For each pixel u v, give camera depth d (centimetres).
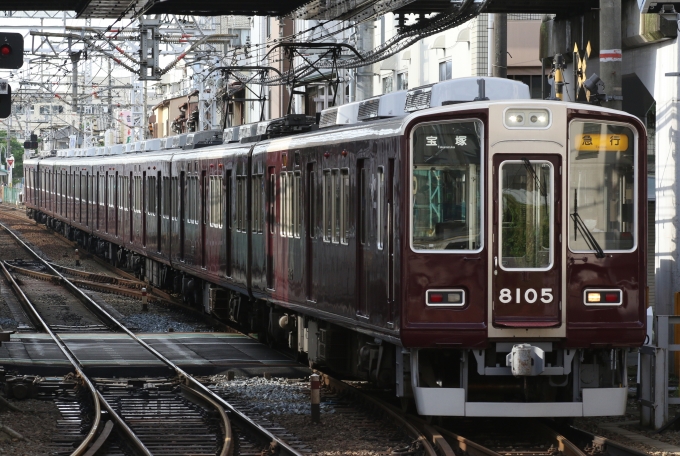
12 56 3247
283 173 4291
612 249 2920
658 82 4116
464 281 2873
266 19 11900
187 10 5197
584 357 3022
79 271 8469
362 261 3338
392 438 2966
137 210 7688
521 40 6062
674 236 3947
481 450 2702
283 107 11038
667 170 4006
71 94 14050
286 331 4572
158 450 2847
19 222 14662
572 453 2688
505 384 3022
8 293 7144
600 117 2905
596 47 4369
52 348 4694
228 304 5609
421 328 2864
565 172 2883
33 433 3031
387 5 4847
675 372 3694
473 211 2884
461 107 2883
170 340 5025
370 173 3222
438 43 6631
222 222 5394
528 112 2878
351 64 5681
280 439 2909
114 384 3891
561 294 2884
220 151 5459
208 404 3469
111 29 8700
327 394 3700
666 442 2877
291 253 4178
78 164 10556
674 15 3042
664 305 3991
